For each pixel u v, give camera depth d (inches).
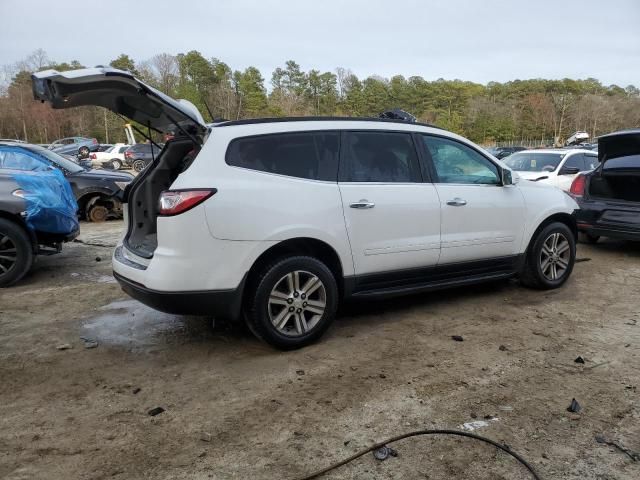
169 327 189.3
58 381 147.5
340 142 174.4
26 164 309.0
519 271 219.5
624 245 338.6
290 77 3412.9
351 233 170.1
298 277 163.8
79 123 2429.9
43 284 247.8
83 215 442.0
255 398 137.0
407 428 122.6
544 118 3299.7
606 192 296.8
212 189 149.2
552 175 412.2
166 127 177.9
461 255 197.0
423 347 169.0
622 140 282.8
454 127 3115.2
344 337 177.8
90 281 253.1
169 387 143.6
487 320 193.9
